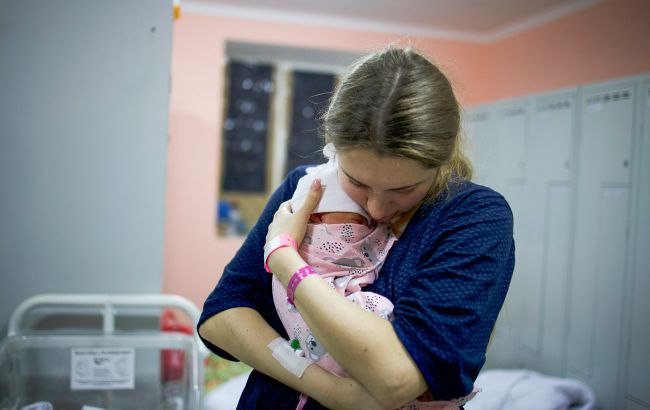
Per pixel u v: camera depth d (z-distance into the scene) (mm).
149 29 1712
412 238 879
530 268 2465
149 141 1730
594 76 2883
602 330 2045
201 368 1588
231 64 3914
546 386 2080
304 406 880
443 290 752
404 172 747
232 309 945
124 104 1713
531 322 2459
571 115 2217
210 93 3467
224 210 3914
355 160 763
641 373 1877
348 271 890
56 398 1612
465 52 3836
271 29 3543
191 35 3428
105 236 1730
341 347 748
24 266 1699
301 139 4062
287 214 907
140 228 1743
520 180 2541
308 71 4055
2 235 1683
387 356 729
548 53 3256
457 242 794
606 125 2041
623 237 1957
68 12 1671
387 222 924
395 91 731
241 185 4004
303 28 3588
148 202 1742
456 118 794
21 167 1680
